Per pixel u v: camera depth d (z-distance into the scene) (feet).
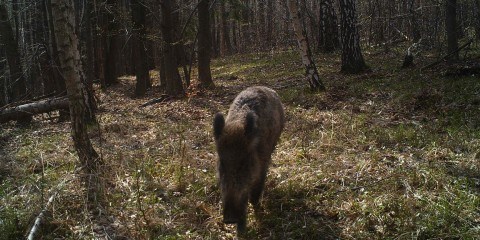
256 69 75.05
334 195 19.89
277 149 26.35
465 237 15.28
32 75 53.31
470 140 24.53
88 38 58.13
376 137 26.53
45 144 29.48
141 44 57.82
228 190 15.46
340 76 51.78
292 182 21.13
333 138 27.07
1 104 47.47
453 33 49.44
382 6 91.86
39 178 21.66
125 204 19.58
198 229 17.92
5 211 18.38
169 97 49.42
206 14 55.77
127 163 23.86
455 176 20.39
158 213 18.98
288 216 18.35
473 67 40.06
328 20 81.25
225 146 15.88
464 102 31.76
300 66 69.21
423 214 17.15
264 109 18.83
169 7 49.93
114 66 75.31
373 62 61.11
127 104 50.03
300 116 33.71
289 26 109.60
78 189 20.48
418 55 60.13
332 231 17.04
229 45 140.97
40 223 17.51
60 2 21.03
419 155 23.43
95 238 16.70
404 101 34.55
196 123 34.42
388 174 21.04
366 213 17.87
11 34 45.57
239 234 17.33
